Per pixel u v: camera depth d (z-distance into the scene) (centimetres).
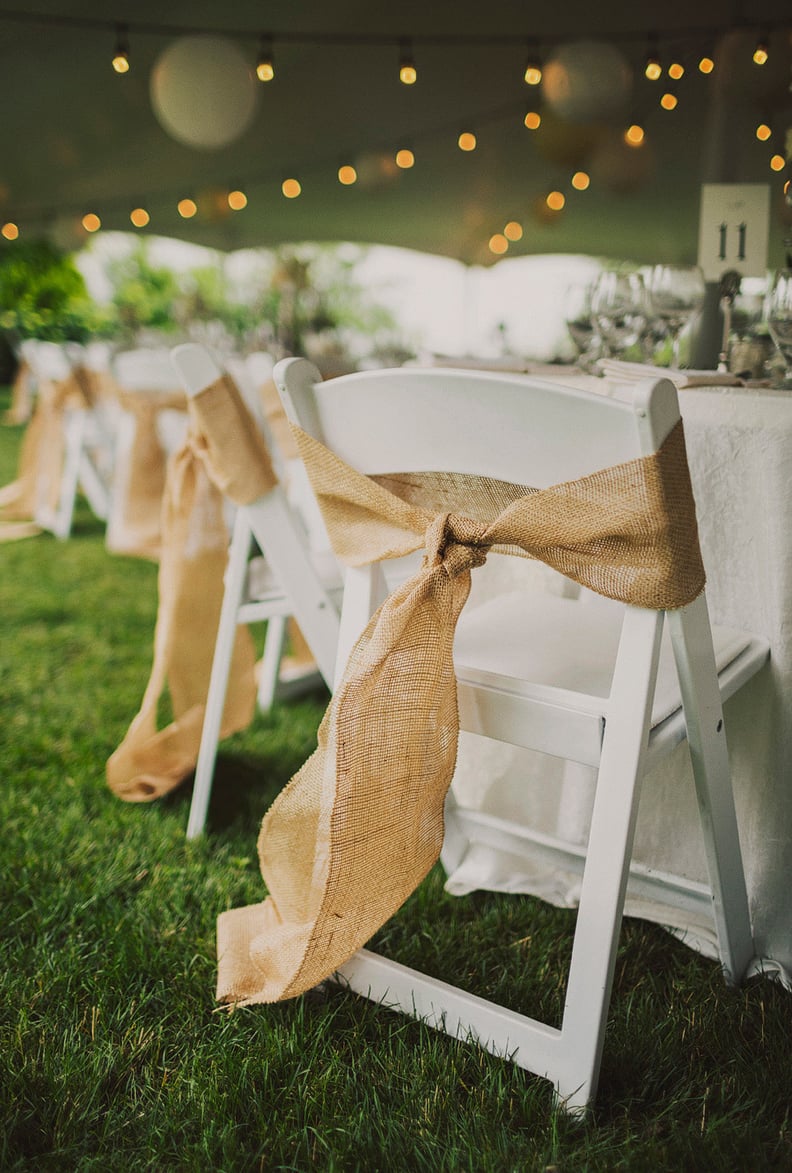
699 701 106
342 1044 117
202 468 179
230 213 594
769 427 117
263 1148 102
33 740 208
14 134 487
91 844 164
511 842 145
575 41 378
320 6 366
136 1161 100
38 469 446
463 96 447
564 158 443
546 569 148
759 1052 115
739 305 175
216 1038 117
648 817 141
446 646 106
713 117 243
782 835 126
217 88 439
